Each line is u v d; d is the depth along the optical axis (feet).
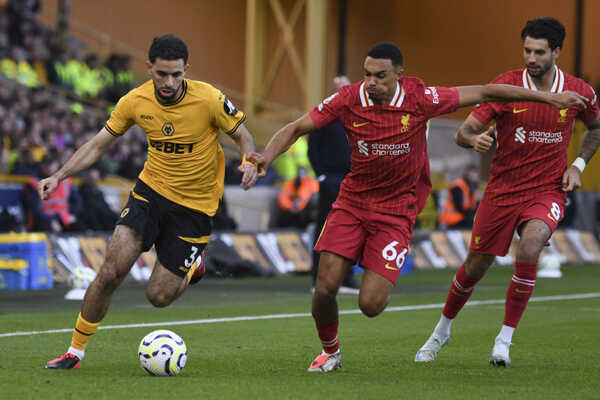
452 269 209.56
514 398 55.42
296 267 182.09
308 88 276.62
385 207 64.85
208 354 75.51
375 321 103.35
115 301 124.16
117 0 297.94
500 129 71.87
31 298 128.16
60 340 82.33
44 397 53.83
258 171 63.46
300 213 200.95
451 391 57.62
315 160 128.67
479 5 334.44
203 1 312.71
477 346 82.64
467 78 335.06
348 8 308.60
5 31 233.55
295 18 285.84
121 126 66.23
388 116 63.46
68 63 242.78
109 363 69.21
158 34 305.94
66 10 266.98
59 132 206.80
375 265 64.23
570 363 71.67
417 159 64.75
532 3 340.39
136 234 65.10
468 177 228.63
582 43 335.47
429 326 98.58
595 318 108.47
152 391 56.29
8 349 76.13
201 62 312.09
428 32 327.67
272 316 107.04
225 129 66.08
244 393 55.88
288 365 69.56
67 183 163.73
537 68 71.00
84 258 156.76
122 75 258.78
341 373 65.36
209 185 67.46
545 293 147.64
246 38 321.32
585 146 73.67
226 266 167.94
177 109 64.90
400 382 61.16
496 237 72.13
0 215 154.51
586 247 249.14
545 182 71.36
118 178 199.21
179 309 114.42
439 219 238.27
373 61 61.87
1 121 188.44
